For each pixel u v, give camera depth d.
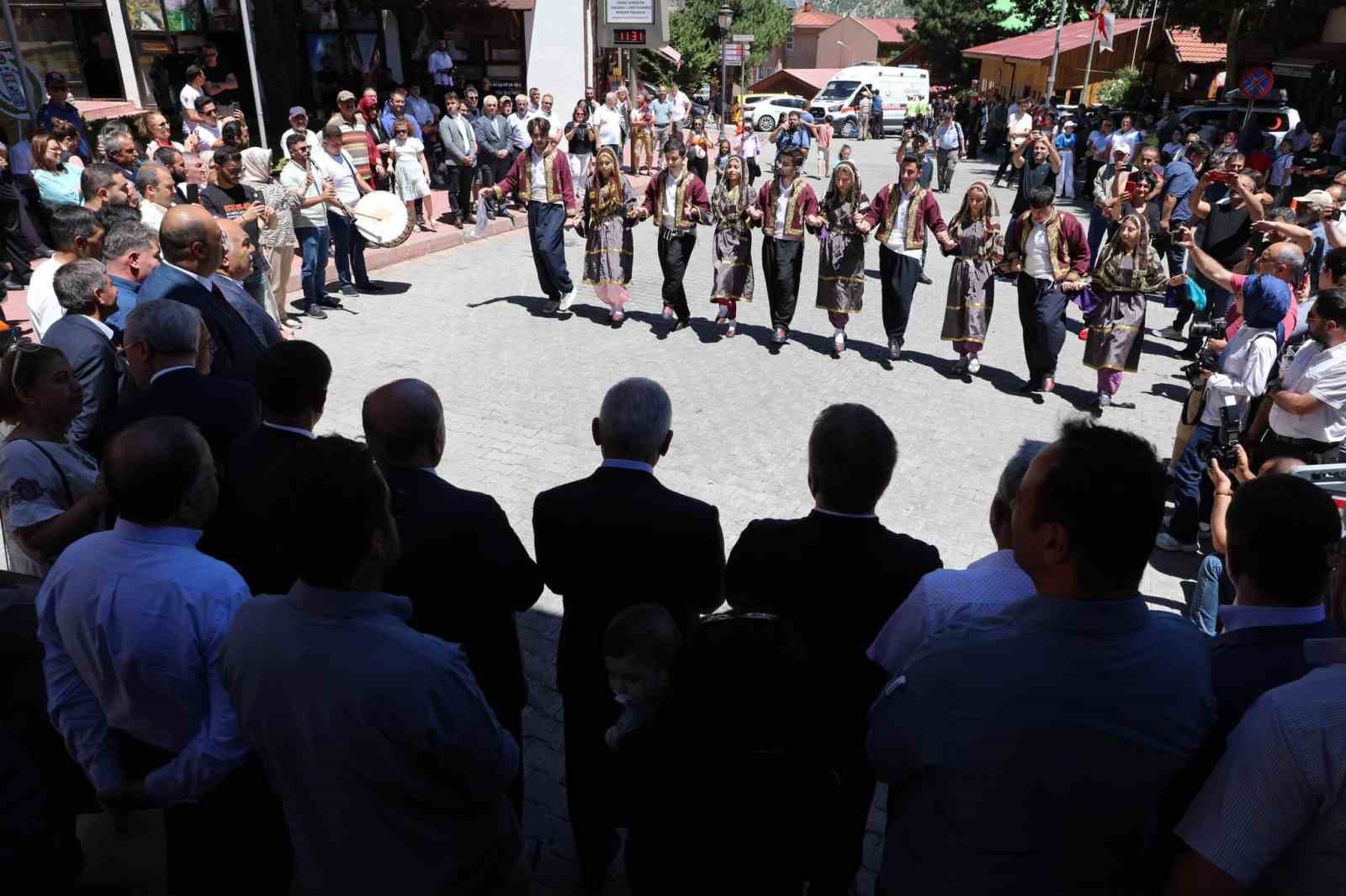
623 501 2.64
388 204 9.91
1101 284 7.18
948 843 1.65
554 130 14.14
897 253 8.07
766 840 1.79
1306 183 17.77
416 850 1.94
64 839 2.43
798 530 2.49
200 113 11.34
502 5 17.91
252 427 3.16
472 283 10.74
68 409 2.98
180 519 2.26
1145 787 1.56
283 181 8.64
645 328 9.20
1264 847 1.53
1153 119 23.61
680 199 8.59
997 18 52.38
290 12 17.78
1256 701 1.58
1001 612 1.68
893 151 30.31
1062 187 20.31
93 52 16.78
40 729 2.56
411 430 2.53
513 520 5.47
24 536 2.86
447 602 2.53
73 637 2.23
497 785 2.02
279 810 2.65
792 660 1.77
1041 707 1.54
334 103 18.67
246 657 1.87
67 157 8.71
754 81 66.06
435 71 17.64
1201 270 5.80
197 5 16.80
